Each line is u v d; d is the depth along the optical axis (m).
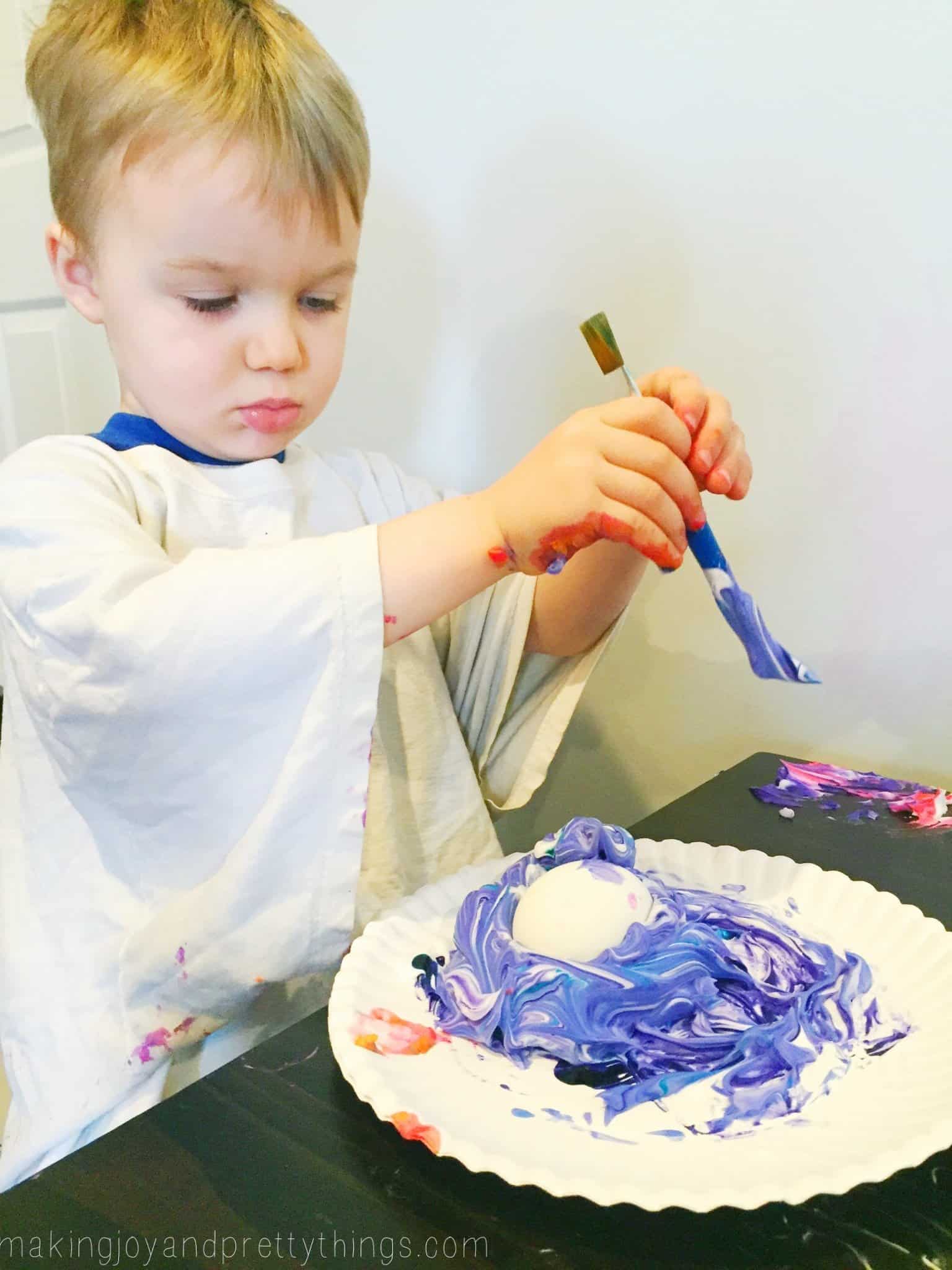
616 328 0.78
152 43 0.53
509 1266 0.32
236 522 0.63
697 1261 0.33
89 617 0.46
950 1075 0.37
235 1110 0.40
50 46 0.56
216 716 0.48
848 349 0.69
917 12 0.61
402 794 0.67
